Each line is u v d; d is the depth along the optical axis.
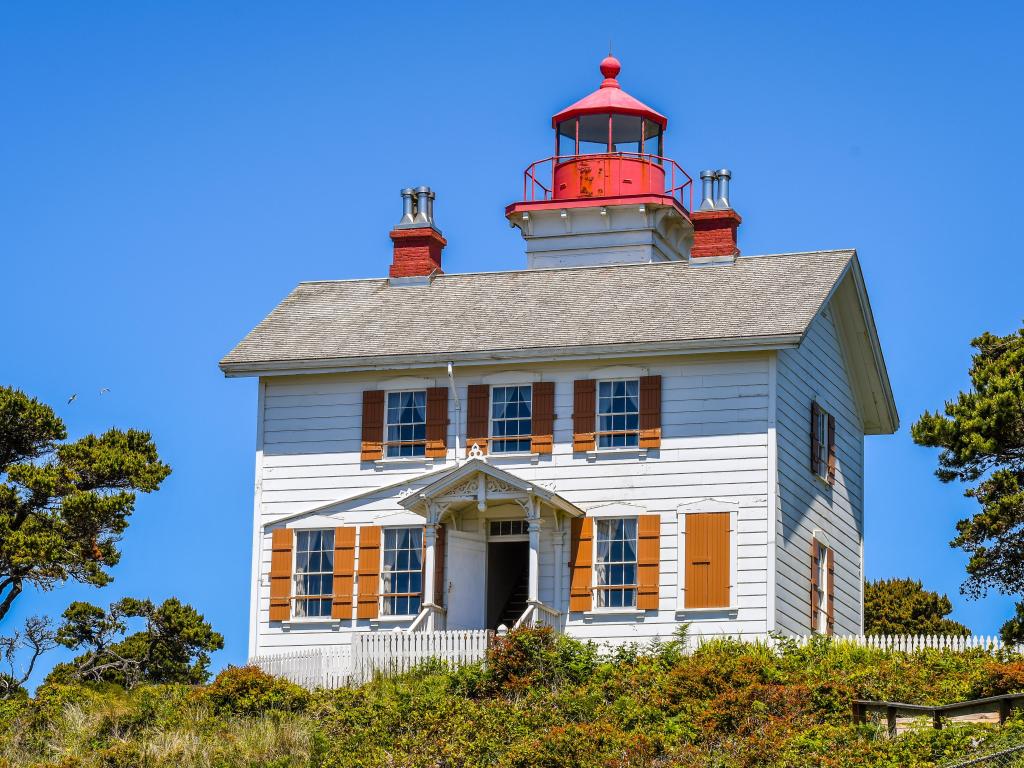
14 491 43.25
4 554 42.00
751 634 38.59
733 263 42.94
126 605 45.19
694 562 39.22
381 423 41.81
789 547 39.81
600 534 40.03
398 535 41.31
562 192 51.38
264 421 42.59
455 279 44.78
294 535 41.84
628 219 50.28
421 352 41.41
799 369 41.19
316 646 41.19
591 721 33.69
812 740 30.70
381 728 33.97
